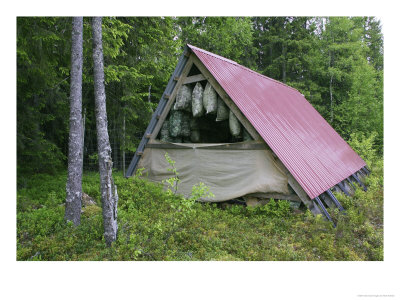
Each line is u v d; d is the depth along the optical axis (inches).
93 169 635.5
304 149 388.5
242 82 429.7
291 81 1057.5
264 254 220.1
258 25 1126.4
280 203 309.3
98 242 227.5
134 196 336.2
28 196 334.6
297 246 238.4
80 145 264.1
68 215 255.9
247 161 343.3
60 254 209.0
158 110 417.7
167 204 327.0
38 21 313.6
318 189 307.7
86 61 434.6
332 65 1074.7
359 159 579.8
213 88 373.1
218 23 817.5
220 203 366.0
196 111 381.1
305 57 999.6
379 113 960.9
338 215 298.2
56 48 353.4
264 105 419.5
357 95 988.6
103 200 222.1
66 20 320.5
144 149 430.0
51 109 503.5
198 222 282.2
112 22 409.7
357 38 1093.8
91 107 599.5
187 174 386.9
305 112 589.9
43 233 235.0
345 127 1006.4
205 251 223.0
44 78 350.6
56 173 472.1
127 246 215.9
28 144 405.1
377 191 412.2
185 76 398.6
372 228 275.3
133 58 542.9
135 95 577.9
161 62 676.1
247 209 324.8
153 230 247.0
